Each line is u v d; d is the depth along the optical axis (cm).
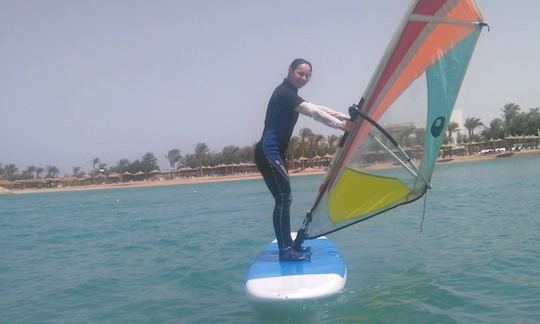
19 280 775
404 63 533
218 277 708
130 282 708
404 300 529
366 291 567
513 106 9388
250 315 508
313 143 9788
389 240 937
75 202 4203
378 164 572
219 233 1246
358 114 541
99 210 2762
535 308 485
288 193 585
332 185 589
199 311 538
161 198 3922
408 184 578
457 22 520
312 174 8806
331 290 512
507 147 9288
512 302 507
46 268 875
